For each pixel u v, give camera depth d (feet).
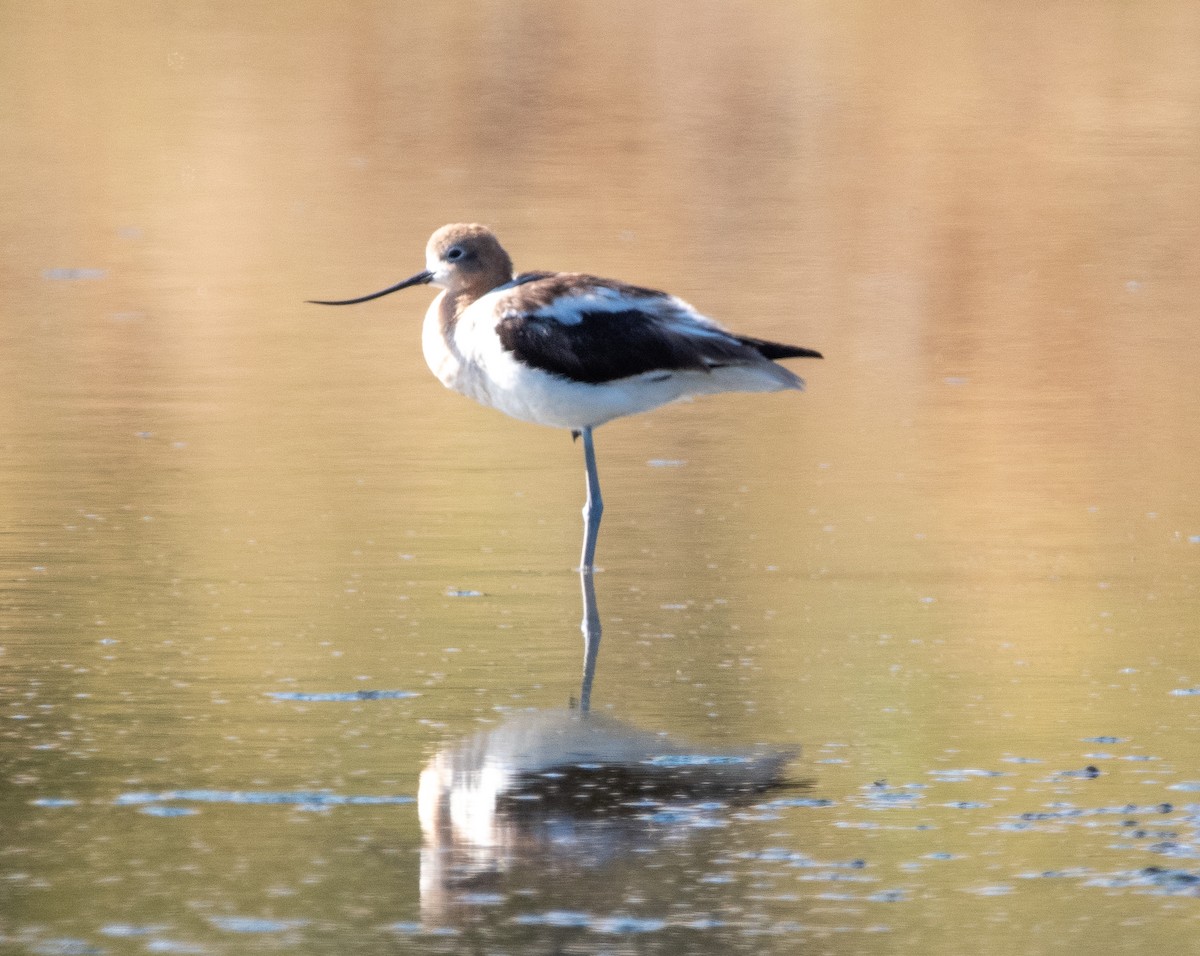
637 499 45.55
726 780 26.14
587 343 39.32
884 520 43.57
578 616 35.35
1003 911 21.67
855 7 142.61
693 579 38.32
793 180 95.71
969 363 62.69
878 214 88.17
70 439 51.03
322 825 24.27
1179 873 22.75
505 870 22.77
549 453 50.57
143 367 60.85
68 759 26.76
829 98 114.93
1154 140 105.09
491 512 44.04
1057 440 52.29
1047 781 26.18
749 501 45.42
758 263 77.71
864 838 23.97
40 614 34.81
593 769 26.61
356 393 57.77
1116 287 74.84
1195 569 39.14
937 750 27.55
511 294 40.22
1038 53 127.65
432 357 42.19
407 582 37.76
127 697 29.84
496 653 32.78
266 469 48.06
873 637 34.04
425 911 21.54
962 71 122.31
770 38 132.26
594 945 20.65
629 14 140.56
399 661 32.19
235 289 73.51
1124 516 43.96
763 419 55.16
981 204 90.33
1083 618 35.32
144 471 47.52
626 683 31.01
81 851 23.27
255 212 88.02
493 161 100.37
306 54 127.65
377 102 114.42
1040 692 30.60
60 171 96.89
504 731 28.35
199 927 21.06
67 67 122.83
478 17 139.74
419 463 49.06
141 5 144.36
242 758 26.91
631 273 74.59
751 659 32.55
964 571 39.01
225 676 31.07
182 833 23.91
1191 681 31.27
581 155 101.60
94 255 79.36
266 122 108.88
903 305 71.20
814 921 21.34
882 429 53.67
